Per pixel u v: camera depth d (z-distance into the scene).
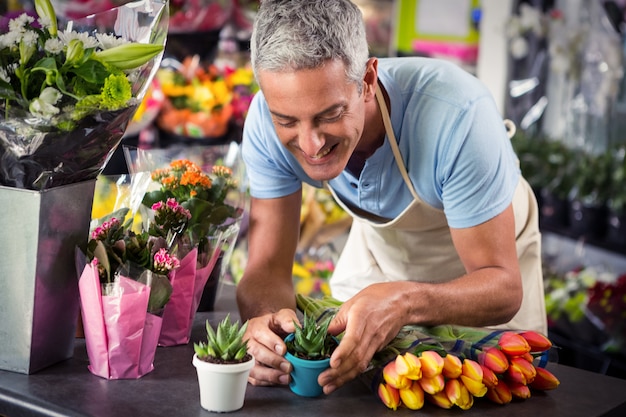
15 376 1.77
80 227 1.84
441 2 5.47
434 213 2.27
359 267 2.71
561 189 5.29
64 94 1.65
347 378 1.71
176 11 4.34
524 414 1.68
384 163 2.15
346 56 1.72
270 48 1.70
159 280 1.76
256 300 2.14
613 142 5.23
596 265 5.01
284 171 2.27
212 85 4.23
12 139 1.66
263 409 1.65
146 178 2.01
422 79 2.09
